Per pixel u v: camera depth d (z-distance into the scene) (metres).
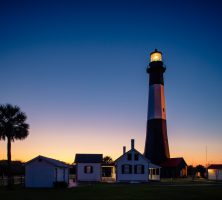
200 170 70.81
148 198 26.00
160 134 66.25
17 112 38.03
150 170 56.84
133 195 28.28
